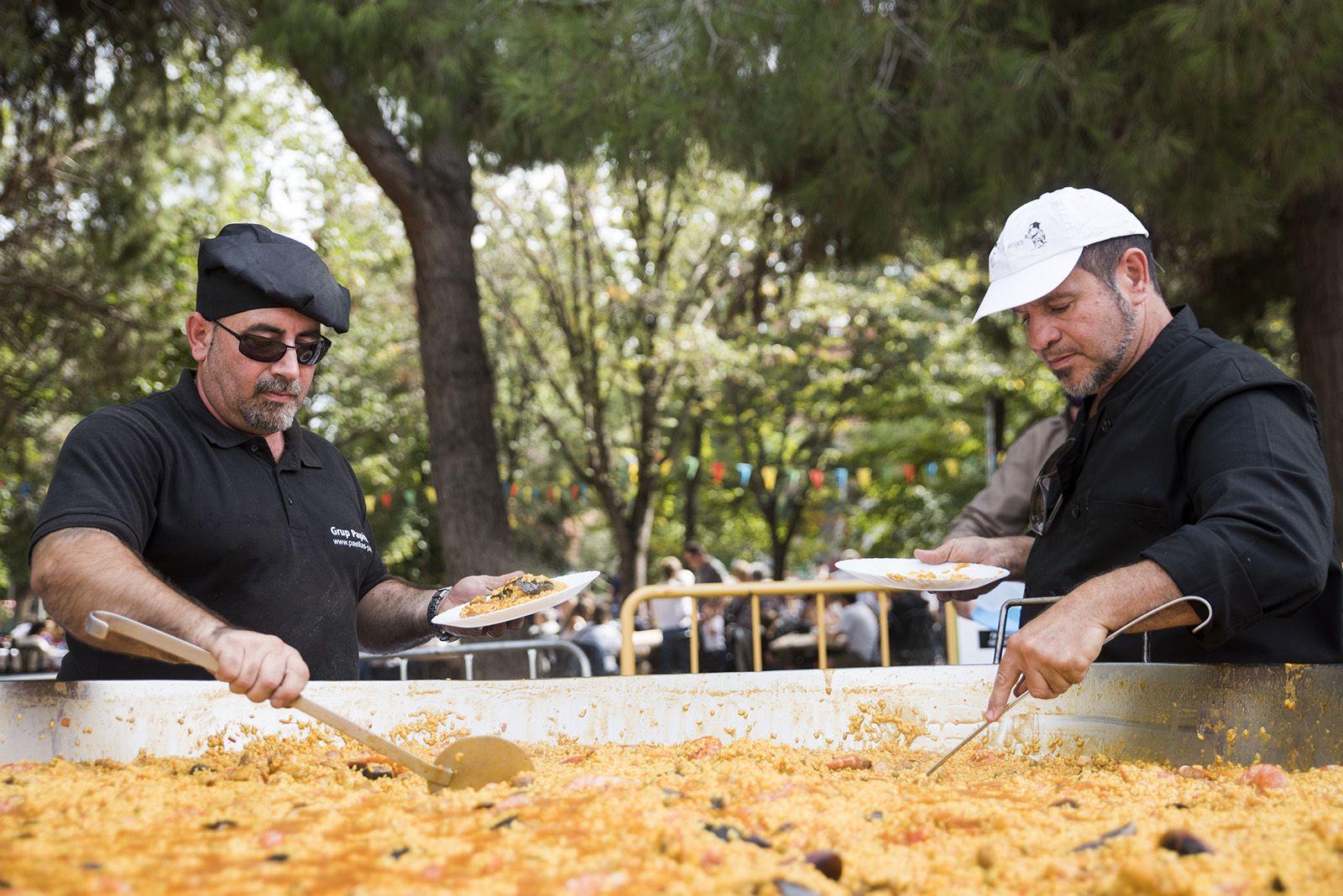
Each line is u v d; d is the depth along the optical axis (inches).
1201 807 79.3
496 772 87.7
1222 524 93.5
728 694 111.7
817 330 838.5
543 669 403.2
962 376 776.9
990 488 202.7
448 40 305.4
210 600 117.5
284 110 629.9
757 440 903.1
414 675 376.2
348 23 308.3
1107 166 249.6
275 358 117.9
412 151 405.7
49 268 450.6
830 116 259.1
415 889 55.2
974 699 109.3
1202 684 99.6
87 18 370.6
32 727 95.6
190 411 119.4
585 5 288.4
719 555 1235.9
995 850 64.4
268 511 120.8
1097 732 104.9
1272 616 94.8
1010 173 260.2
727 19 259.6
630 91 271.3
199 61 389.7
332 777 90.8
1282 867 59.9
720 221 727.7
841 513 1055.0
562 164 342.6
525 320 814.5
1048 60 243.9
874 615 396.2
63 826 70.3
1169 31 230.8
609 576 1218.0
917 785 89.5
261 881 56.9
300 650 121.2
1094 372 116.3
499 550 401.7
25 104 394.3
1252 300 385.7
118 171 437.4
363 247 766.5
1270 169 255.9
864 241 325.7
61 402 499.5
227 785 86.2
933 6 253.0
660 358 742.5
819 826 70.7
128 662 114.4
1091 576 118.1
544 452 889.5
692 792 79.7
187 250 510.6
